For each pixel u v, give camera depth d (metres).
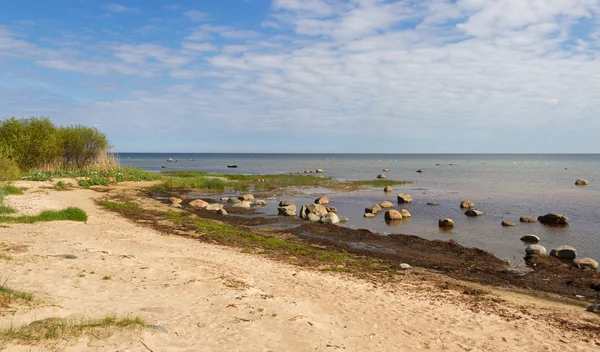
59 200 25.09
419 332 8.26
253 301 8.70
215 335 6.62
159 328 6.47
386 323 8.62
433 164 124.31
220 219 24.75
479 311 9.97
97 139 45.41
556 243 19.48
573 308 10.80
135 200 30.05
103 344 5.55
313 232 21.08
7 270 8.87
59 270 9.45
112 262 10.96
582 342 8.22
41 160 39.72
